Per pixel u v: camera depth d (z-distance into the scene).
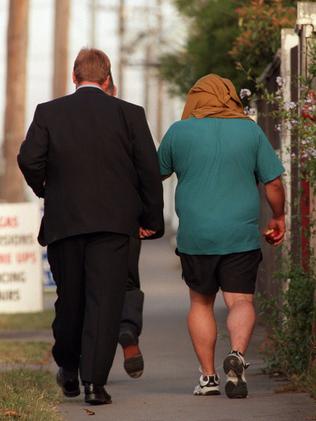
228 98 24.53
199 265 24.19
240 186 24.05
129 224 23.22
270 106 36.75
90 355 23.08
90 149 23.16
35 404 22.69
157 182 23.41
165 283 74.75
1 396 23.25
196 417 21.84
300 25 27.80
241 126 24.19
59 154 23.19
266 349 28.98
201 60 51.88
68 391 24.20
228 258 24.02
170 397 24.77
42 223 23.69
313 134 24.98
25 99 79.50
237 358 23.64
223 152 23.98
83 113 23.30
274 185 24.34
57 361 24.09
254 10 39.62
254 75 40.56
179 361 32.56
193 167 24.09
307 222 27.34
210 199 23.97
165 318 48.03
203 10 52.34
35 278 54.66
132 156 23.39
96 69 23.77
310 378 24.61
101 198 23.06
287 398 23.72
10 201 79.44
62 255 23.36
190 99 24.72
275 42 38.44
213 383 24.81
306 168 25.50
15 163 79.44
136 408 23.20
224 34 50.66
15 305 54.38
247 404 23.11
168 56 55.81
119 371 30.34
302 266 27.34
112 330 23.16
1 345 38.31
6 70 79.38
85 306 23.39
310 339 26.31
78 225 22.98
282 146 31.25
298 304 26.59
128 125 23.34
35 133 23.28
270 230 24.98
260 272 39.78
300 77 26.44
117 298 23.22
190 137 24.11
